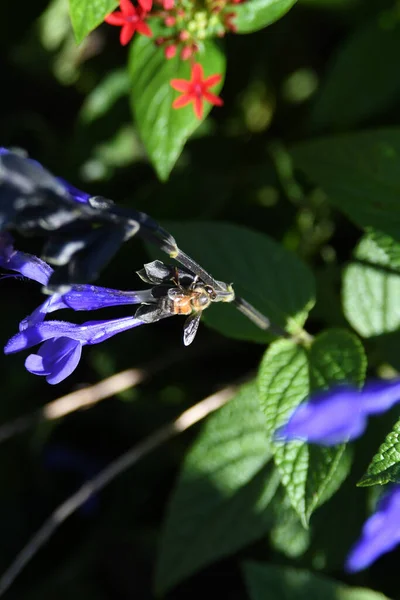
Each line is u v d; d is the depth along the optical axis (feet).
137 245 2.17
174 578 1.91
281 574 1.86
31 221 1.55
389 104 2.13
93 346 2.23
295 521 1.93
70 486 2.28
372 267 1.94
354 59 2.13
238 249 1.92
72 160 2.25
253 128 2.24
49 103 2.33
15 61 2.29
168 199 2.20
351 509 1.94
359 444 1.94
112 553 2.24
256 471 1.93
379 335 1.95
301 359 1.85
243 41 2.20
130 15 1.87
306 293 1.90
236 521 1.92
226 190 2.22
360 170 1.98
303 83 2.24
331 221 2.18
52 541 2.26
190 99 1.88
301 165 2.01
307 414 1.60
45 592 2.21
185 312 1.69
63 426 2.27
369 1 2.15
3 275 1.70
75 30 1.85
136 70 1.93
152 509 2.25
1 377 2.24
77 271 1.56
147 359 2.21
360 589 1.85
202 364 2.20
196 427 2.20
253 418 1.94
